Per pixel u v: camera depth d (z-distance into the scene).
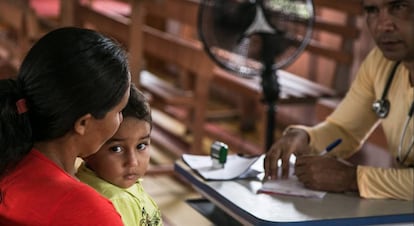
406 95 2.29
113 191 1.71
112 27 4.61
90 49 1.36
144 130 1.72
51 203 1.35
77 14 5.12
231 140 4.76
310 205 1.98
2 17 5.52
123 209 1.70
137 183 1.82
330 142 2.45
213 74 4.52
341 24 4.55
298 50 3.37
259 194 2.05
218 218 2.15
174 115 4.64
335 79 4.65
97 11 4.88
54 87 1.34
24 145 1.38
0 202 1.40
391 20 2.16
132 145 1.71
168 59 4.32
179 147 4.47
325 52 4.50
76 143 1.42
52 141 1.41
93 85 1.35
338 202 2.03
